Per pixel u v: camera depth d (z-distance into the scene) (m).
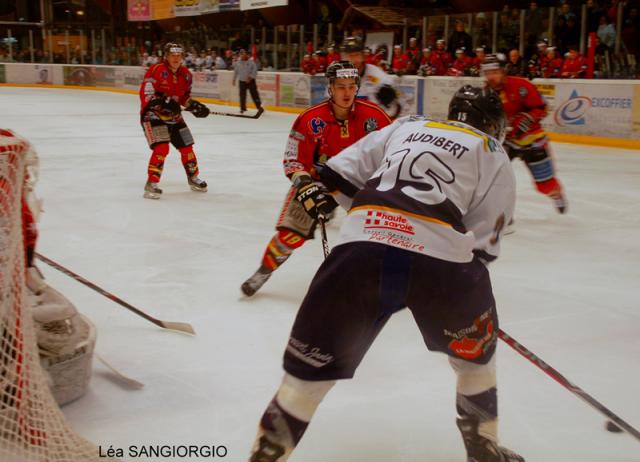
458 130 2.13
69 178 8.23
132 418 2.63
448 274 1.98
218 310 3.86
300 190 2.87
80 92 24.52
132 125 14.51
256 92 16.59
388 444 2.49
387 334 3.51
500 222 2.14
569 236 5.64
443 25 16.03
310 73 17.09
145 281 4.36
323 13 21.86
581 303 4.04
